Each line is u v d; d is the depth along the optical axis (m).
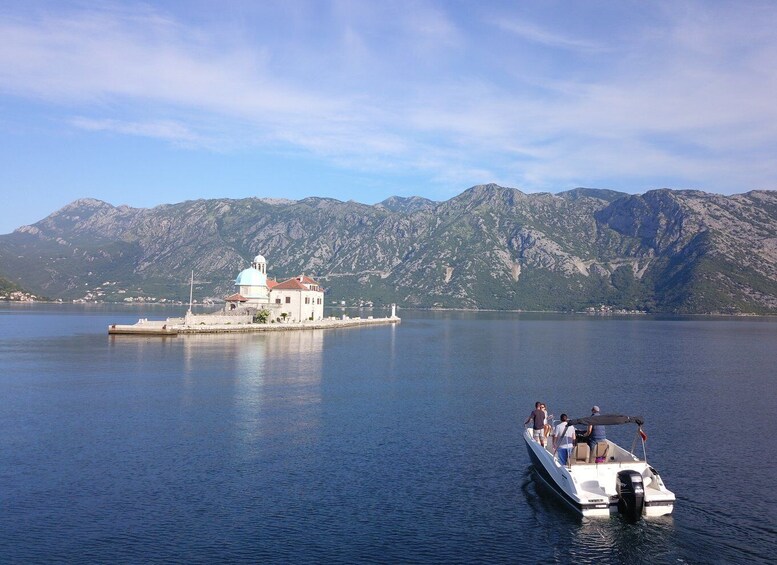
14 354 97.88
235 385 66.44
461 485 33.31
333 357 98.94
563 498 30.61
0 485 32.59
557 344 138.88
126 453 38.69
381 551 25.33
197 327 140.88
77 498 30.77
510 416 51.44
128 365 83.50
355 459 37.81
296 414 51.09
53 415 50.09
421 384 69.56
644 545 26.31
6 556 24.52
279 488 32.41
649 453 40.16
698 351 122.62
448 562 24.53
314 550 25.31
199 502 30.33
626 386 70.00
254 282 184.62
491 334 177.12
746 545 26.36
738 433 46.06
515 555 25.31
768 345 141.12
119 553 24.84
